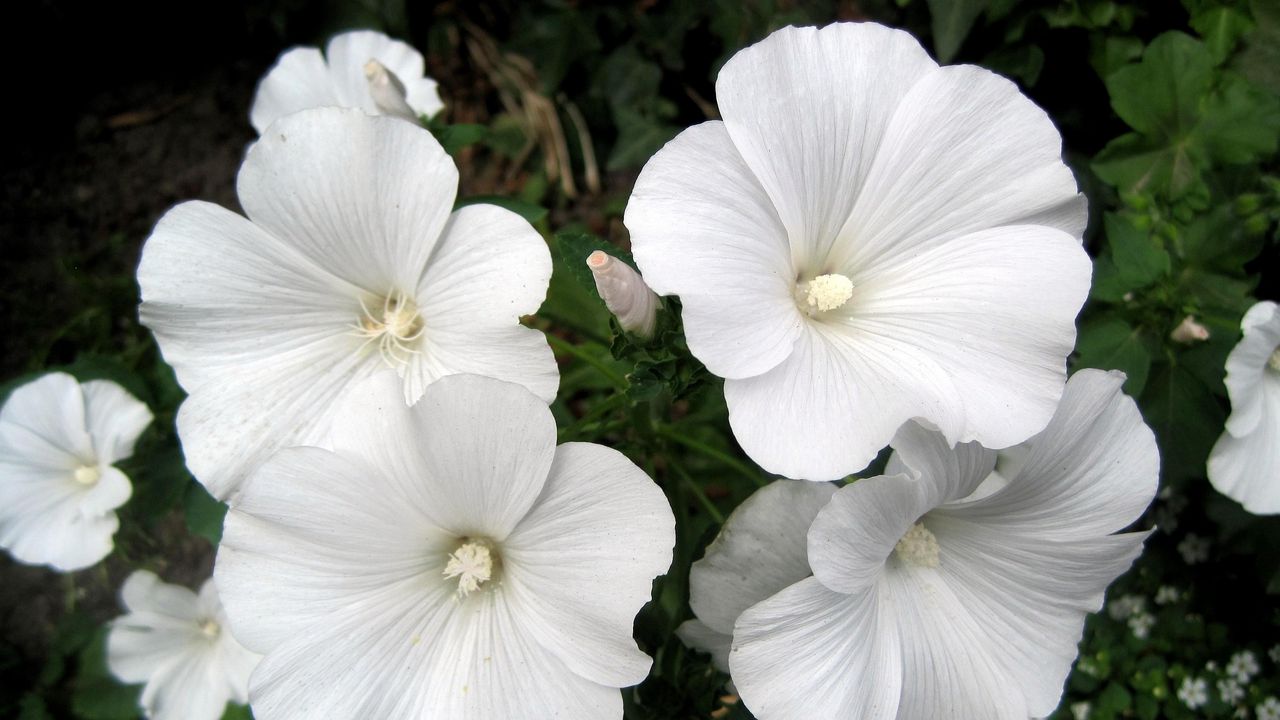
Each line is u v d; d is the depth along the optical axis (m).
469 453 0.19
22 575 0.38
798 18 0.35
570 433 0.24
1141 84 0.29
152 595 0.29
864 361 0.19
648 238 0.18
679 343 0.21
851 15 0.34
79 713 0.35
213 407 0.21
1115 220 0.26
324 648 0.20
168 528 0.37
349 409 0.19
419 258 0.21
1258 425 0.25
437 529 0.20
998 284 0.19
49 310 0.39
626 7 0.37
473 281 0.20
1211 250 0.27
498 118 0.40
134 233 0.40
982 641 0.21
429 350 0.21
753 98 0.18
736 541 0.20
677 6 0.36
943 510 0.21
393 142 0.20
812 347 0.19
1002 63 0.33
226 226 0.21
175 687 0.29
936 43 0.31
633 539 0.19
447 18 0.40
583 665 0.19
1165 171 0.30
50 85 0.40
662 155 0.18
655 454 0.26
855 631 0.19
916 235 0.20
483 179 0.40
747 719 0.22
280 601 0.20
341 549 0.20
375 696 0.20
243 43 0.41
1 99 0.40
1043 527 0.20
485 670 0.20
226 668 0.29
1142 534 0.20
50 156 0.40
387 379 0.19
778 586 0.20
